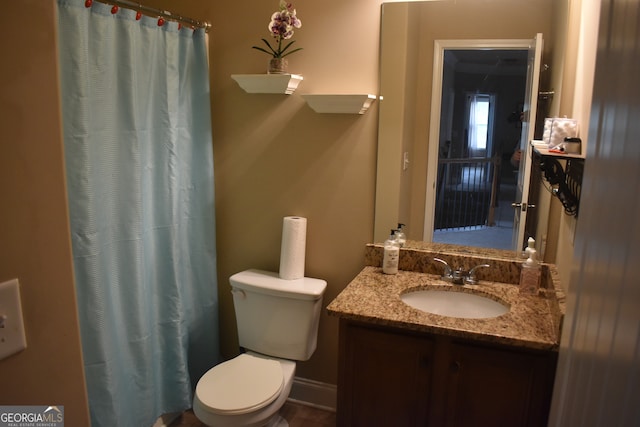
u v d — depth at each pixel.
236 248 2.52
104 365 1.79
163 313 2.19
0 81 0.69
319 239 2.36
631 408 0.44
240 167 2.42
